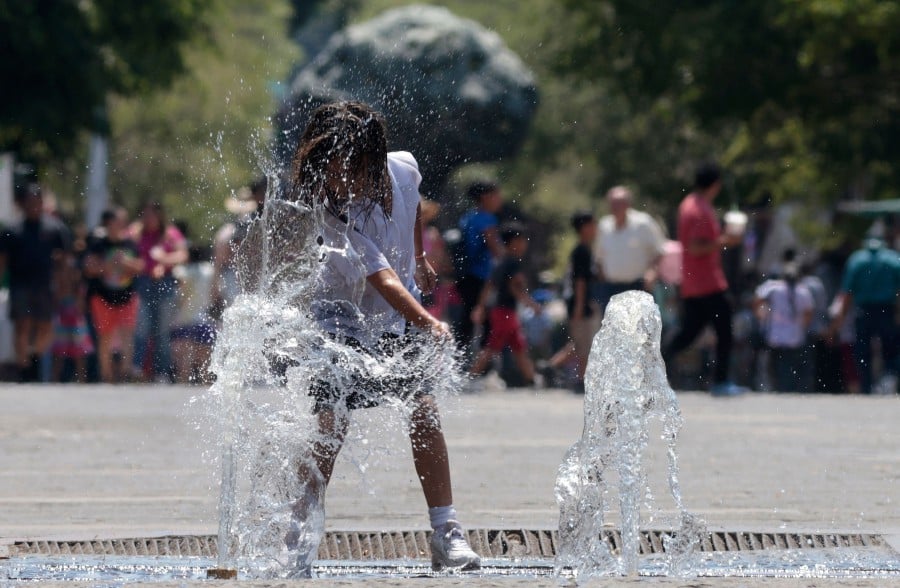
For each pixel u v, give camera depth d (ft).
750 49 206.28
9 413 95.25
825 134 216.54
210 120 258.57
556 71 231.71
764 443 75.97
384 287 36.68
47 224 141.18
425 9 180.65
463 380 37.86
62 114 199.82
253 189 98.17
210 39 219.61
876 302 146.61
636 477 36.14
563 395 128.47
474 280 133.90
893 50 193.47
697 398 118.52
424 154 65.67
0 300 147.95
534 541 42.96
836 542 42.42
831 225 221.87
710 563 38.55
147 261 137.08
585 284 132.36
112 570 37.29
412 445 37.88
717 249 117.50
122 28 204.64
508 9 341.82
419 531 43.19
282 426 37.52
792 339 149.38
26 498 53.06
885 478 59.67
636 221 125.59
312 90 171.94
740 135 241.96
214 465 64.13
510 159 180.55
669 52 211.82
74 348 141.18
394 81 172.35
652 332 36.68
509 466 64.54
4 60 196.34
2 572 36.76
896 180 220.02
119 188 258.37
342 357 37.29
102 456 68.33
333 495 53.93
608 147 320.50
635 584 29.37
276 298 37.86
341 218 37.14
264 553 37.09
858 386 152.76
